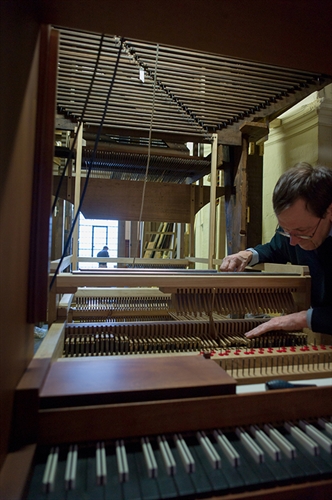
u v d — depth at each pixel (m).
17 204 0.57
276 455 0.55
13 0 0.51
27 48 0.61
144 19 0.71
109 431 0.56
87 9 0.67
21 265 0.61
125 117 2.12
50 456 0.52
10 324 0.53
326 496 0.52
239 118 2.28
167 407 0.58
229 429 0.61
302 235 1.28
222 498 0.48
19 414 0.54
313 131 2.35
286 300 1.30
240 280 1.17
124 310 1.64
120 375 0.67
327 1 0.65
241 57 0.87
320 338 1.20
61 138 2.53
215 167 2.29
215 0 0.66
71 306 1.65
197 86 1.86
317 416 0.66
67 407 0.57
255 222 2.66
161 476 0.50
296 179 1.21
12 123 0.53
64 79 1.75
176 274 1.17
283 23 0.72
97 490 0.47
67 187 2.38
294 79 1.82
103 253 4.90
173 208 2.76
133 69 1.70
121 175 3.04
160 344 1.10
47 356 0.74
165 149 2.39
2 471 0.47
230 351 1.00
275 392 0.64
